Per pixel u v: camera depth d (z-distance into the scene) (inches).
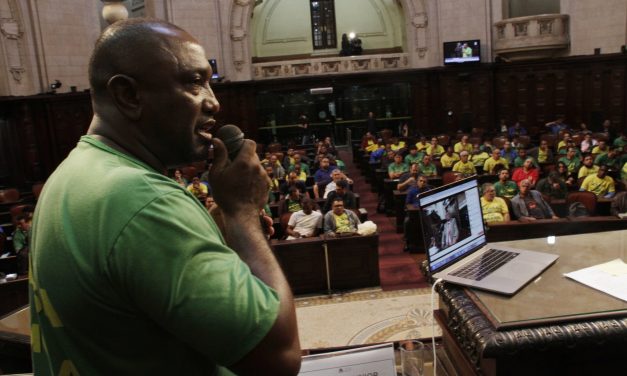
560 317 58.7
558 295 65.0
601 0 708.7
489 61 786.2
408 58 842.2
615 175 426.3
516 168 428.5
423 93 807.7
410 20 815.7
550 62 745.0
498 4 776.9
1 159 635.5
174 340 38.4
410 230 363.6
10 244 381.4
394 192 414.0
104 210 35.8
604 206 338.3
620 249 80.8
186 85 40.9
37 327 41.3
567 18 749.3
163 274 34.2
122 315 36.4
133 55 39.5
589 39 729.6
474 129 727.1
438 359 79.2
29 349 88.1
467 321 61.7
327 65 823.1
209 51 770.2
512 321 58.6
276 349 36.3
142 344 37.4
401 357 73.4
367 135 666.8
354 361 60.6
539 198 328.5
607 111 716.7
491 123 789.2
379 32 931.3
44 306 37.8
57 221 37.3
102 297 35.7
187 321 34.0
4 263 318.0
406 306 275.3
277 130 829.2
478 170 492.4
